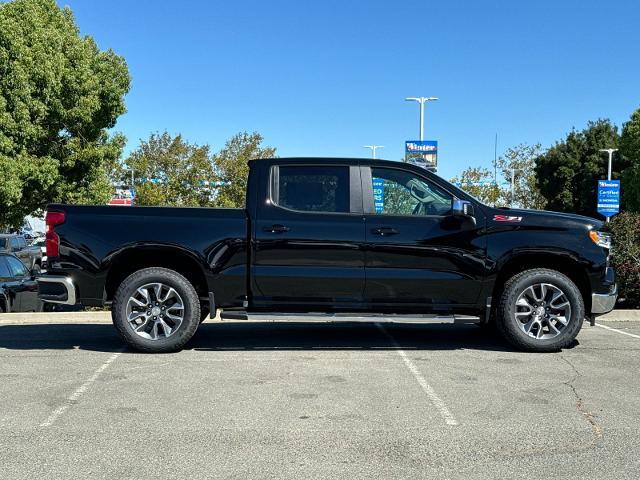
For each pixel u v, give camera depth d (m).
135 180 28.48
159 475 3.66
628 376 5.79
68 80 18.14
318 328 8.50
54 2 19.64
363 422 4.56
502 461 3.86
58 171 18.59
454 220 6.57
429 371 5.99
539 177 50.38
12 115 17.12
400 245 6.53
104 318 9.09
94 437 4.26
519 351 6.84
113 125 20.56
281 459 3.89
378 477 3.64
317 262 6.55
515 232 6.58
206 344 7.31
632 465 3.81
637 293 9.17
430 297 6.63
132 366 6.20
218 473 3.69
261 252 6.55
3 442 4.17
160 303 6.66
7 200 16.97
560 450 4.04
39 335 7.88
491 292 6.63
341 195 6.68
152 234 6.55
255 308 6.71
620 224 9.52
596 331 7.98
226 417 4.67
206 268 6.57
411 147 31.62
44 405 4.95
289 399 5.11
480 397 5.15
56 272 6.61
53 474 3.67
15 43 17.03
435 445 4.12
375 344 7.33
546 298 6.70
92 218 6.60
